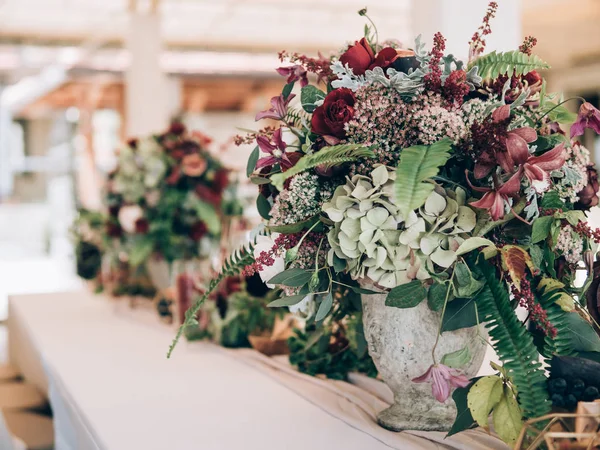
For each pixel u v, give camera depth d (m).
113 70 9.49
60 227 12.41
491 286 1.02
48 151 14.61
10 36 8.48
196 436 1.22
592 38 7.67
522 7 6.86
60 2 7.09
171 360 1.86
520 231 1.07
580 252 1.09
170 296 2.42
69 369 1.79
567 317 1.04
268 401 1.43
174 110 10.02
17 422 2.07
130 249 2.68
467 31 2.19
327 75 1.21
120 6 7.23
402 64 1.11
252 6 7.38
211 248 2.63
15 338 3.01
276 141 1.15
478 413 0.97
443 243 1.04
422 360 1.13
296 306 1.29
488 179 1.05
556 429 0.94
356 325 1.42
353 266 1.10
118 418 1.34
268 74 10.27
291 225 1.12
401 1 7.14
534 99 1.17
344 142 1.07
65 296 3.23
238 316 1.95
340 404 1.36
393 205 1.02
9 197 14.59
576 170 1.11
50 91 10.98
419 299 1.05
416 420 1.17
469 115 1.04
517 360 0.97
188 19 7.97
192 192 2.58
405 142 1.04
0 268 10.05
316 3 7.23
